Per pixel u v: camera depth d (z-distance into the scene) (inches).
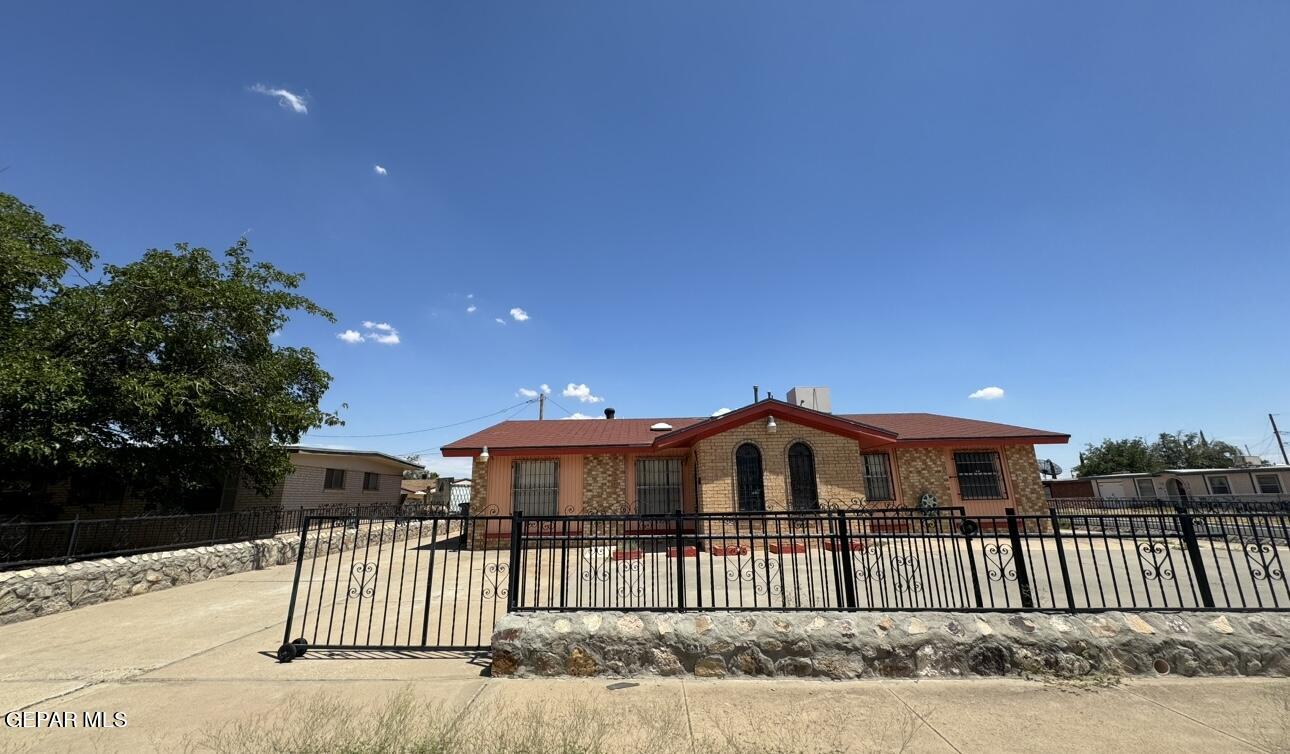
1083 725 153.0
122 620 297.1
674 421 781.9
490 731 153.3
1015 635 193.3
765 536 214.4
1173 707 163.2
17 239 398.3
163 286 434.0
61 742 150.3
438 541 719.7
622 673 197.0
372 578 423.8
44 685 195.3
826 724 156.4
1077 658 189.2
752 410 517.3
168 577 396.5
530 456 633.6
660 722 158.2
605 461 642.2
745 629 200.2
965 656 192.2
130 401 391.5
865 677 191.6
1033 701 169.6
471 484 634.2
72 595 325.4
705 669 195.8
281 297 544.4
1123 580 338.3
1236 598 282.4
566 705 171.6
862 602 283.0
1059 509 818.2
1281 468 936.3
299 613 312.2
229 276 536.1
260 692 186.5
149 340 419.8
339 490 869.8
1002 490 637.9
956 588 315.3
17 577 297.9
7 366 324.2
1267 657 185.6
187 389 431.2
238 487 738.2
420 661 216.4
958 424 689.6
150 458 456.4
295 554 541.6
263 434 529.3
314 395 621.0
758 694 179.3
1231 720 154.1
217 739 150.7
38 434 360.5
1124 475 1137.4
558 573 409.7
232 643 248.8
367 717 164.1
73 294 402.9
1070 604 202.1
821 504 501.4
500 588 361.1
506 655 199.6
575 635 201.2
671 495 634.2
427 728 154.9
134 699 181.5
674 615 206.7
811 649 195.3
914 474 640.4
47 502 512.7
